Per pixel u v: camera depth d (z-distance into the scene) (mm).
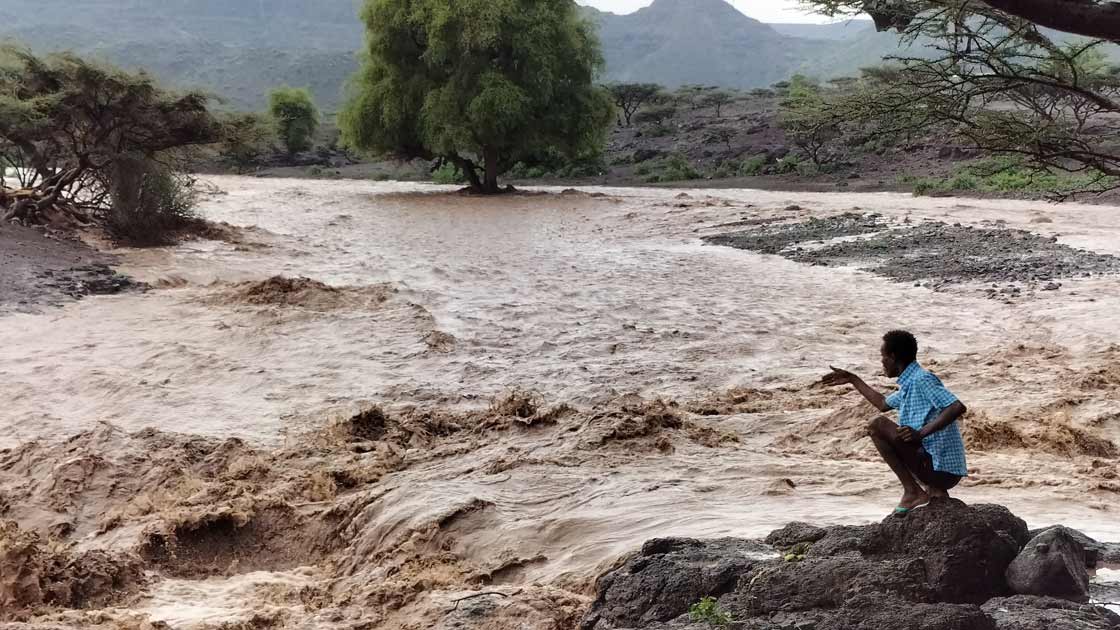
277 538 9500
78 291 21453
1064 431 10852
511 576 7594
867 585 5141
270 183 66688
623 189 62062
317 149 100250
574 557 7566
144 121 29531
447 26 52156
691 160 78188
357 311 19750
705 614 5402
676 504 8445
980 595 5176
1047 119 7188
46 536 9641
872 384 13758
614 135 96688
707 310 20281
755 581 5523
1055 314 18531
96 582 7980
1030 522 7656
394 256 29031
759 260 27797
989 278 23000
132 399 13852
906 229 32781
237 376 15117
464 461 10609
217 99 31156
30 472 10953
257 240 31781
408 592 7227
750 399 13414
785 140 77750
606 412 11406
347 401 13883
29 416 13023
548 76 53031
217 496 10008
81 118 29359
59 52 29609
